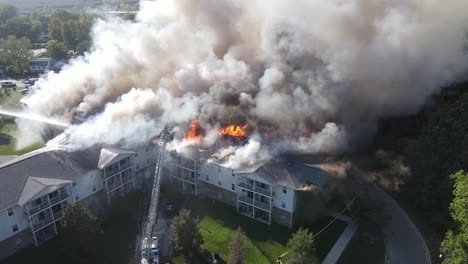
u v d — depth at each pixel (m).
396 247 32.25
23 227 30.58
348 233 33.31
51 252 30.59
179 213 33.66
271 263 30.12
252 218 35.16
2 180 30.41
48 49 89.50
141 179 39.72
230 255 29.22
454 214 27.86
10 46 89.56
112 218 35.03
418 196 37.16
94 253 30.83
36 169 32.34
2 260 29.53
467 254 25.02
